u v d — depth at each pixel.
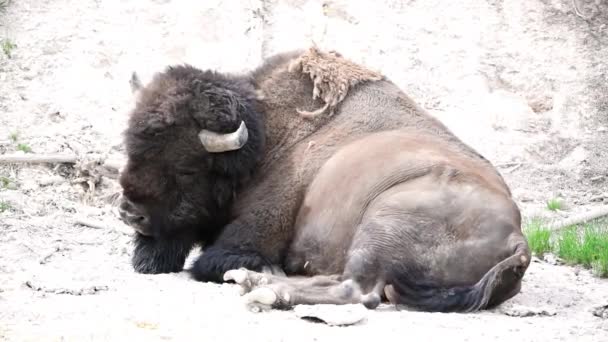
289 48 25.03
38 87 23.39
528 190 23.20
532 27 26.84
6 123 22.39
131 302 12.33
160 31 24.83
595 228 20.17
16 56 23.89
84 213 19.56
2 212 18.86
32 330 10.84
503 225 13.08
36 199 19.83
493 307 13.20
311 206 14.68
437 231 13.09
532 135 24.84
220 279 14.67
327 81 15.81
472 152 15.14
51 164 21.17
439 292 12.90
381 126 15.29
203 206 15.13
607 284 16.02
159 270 15.27
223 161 14.97
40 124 22.56
